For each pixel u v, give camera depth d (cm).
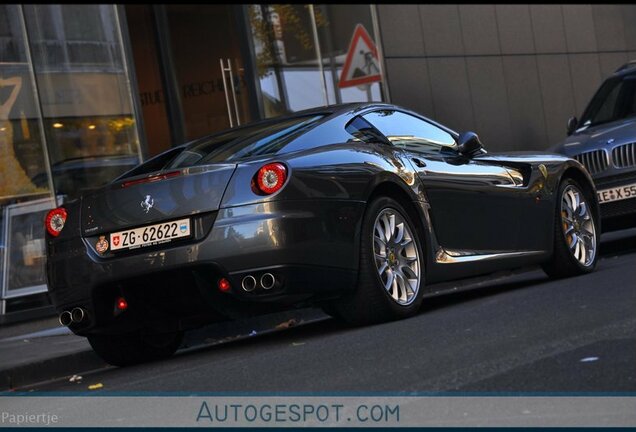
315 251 765
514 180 1007
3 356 987
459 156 965
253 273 752
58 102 1544
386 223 834
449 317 795
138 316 810
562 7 2456
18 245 1472
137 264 776
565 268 1068
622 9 2628
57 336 1169
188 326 830
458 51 2167
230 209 756
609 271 1050
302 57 1939
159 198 778
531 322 706
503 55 2278
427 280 873
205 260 756
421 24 2095
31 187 1496
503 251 973
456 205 916
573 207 1088
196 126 1898
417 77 2073
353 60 1675
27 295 1474
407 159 884
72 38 1573
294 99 1923
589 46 2520
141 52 1858
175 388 640
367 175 816
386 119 915
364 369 606
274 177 755
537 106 2348
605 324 662
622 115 1420
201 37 1898
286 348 758
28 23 1526
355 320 823
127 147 1622
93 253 801
